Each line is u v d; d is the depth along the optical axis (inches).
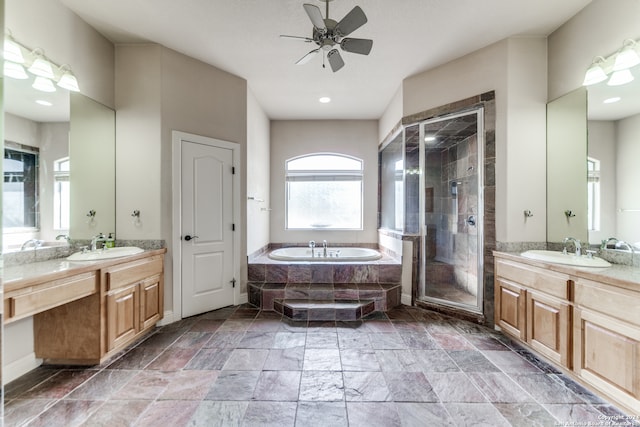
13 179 81.7
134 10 93.4
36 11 83.7
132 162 112.3
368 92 154.4
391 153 173.8
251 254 152.6
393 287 136.9
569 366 76.4
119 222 112.6
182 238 119.3
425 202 136.9
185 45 113.0
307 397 70.8
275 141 199.8
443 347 96.1
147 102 112.2
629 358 61.7
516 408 67.3
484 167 112.5
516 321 97.0
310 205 201.8
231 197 136.2
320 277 143.4
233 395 71.5
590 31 90.4
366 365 85.0
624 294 62.9
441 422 62.8
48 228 90.4
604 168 88.4
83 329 84.0
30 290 66.6
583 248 94.8
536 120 106.7
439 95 126.6
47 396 71.0
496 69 109.5
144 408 66.8
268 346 96.7
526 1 88.7
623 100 83.8
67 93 94.7
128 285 94.9
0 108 48.3
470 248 129.0
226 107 133.3
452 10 92.1
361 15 74.9
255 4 90.6
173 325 113.7
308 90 152.4
